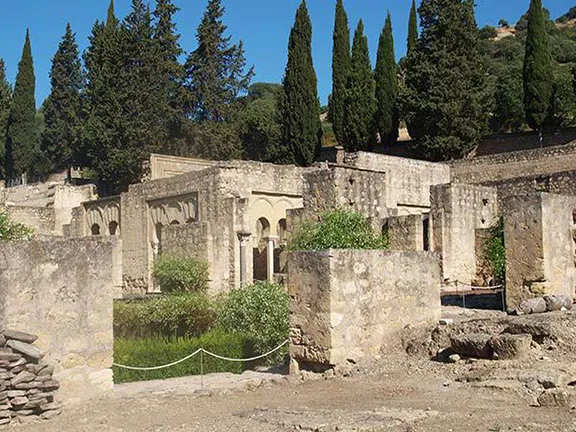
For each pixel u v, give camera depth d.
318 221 30.62
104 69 63.91
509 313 22.05
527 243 23.05
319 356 17.38
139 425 12.94
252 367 21.39
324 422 12.39
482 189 36.31
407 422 12.31
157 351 19.88
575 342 16.88
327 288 17.33
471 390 14.85
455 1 60.53
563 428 11.59
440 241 34.28
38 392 13.71
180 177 43.06
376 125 65.50
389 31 66.62
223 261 38.22
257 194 41.47
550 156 48.91
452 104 58.03
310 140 63.22
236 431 12.27
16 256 14.04
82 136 65.25
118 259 36.84
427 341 18.39
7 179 78.62
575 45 99.25
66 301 14.65
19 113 76.62
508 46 104.25
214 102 73.44
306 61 63.53
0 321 13.75
